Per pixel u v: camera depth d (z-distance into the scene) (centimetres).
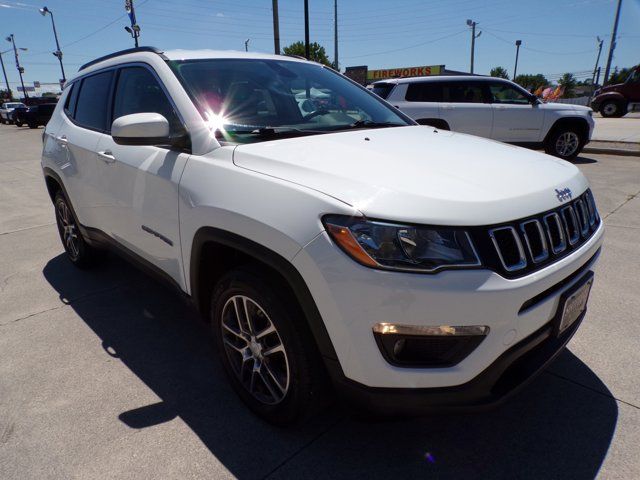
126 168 269
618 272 378
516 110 922
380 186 169
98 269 413
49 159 386
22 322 319
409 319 156
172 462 198
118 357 276
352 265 158
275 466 195
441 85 916
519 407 226
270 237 177
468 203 164
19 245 489
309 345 184
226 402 236
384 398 167
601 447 200
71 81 397
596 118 2008
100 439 211
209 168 213
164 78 256
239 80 267
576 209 204
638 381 242
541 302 174
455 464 195
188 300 246
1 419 224
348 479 188
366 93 330
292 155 201
